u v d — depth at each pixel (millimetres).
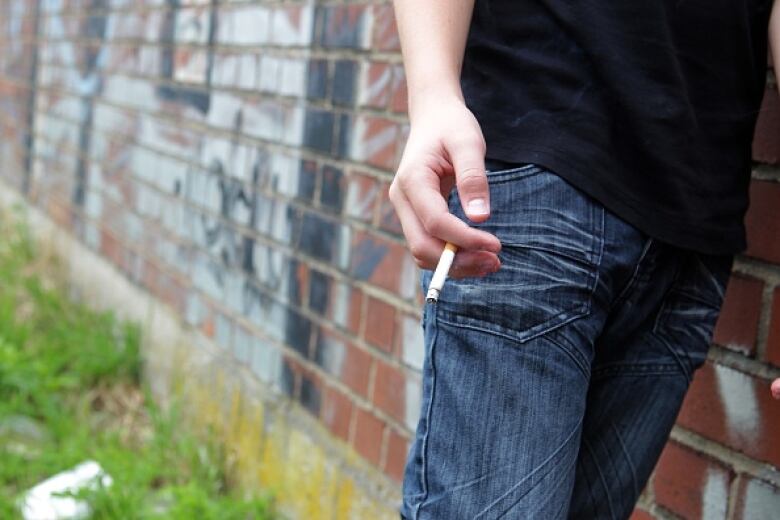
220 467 2621
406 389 2008
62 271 4129
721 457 1484
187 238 3021
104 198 3758
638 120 1065
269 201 2541
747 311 1446
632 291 1093
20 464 2637
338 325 2242
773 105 1401
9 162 5152
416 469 1063
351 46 2189
